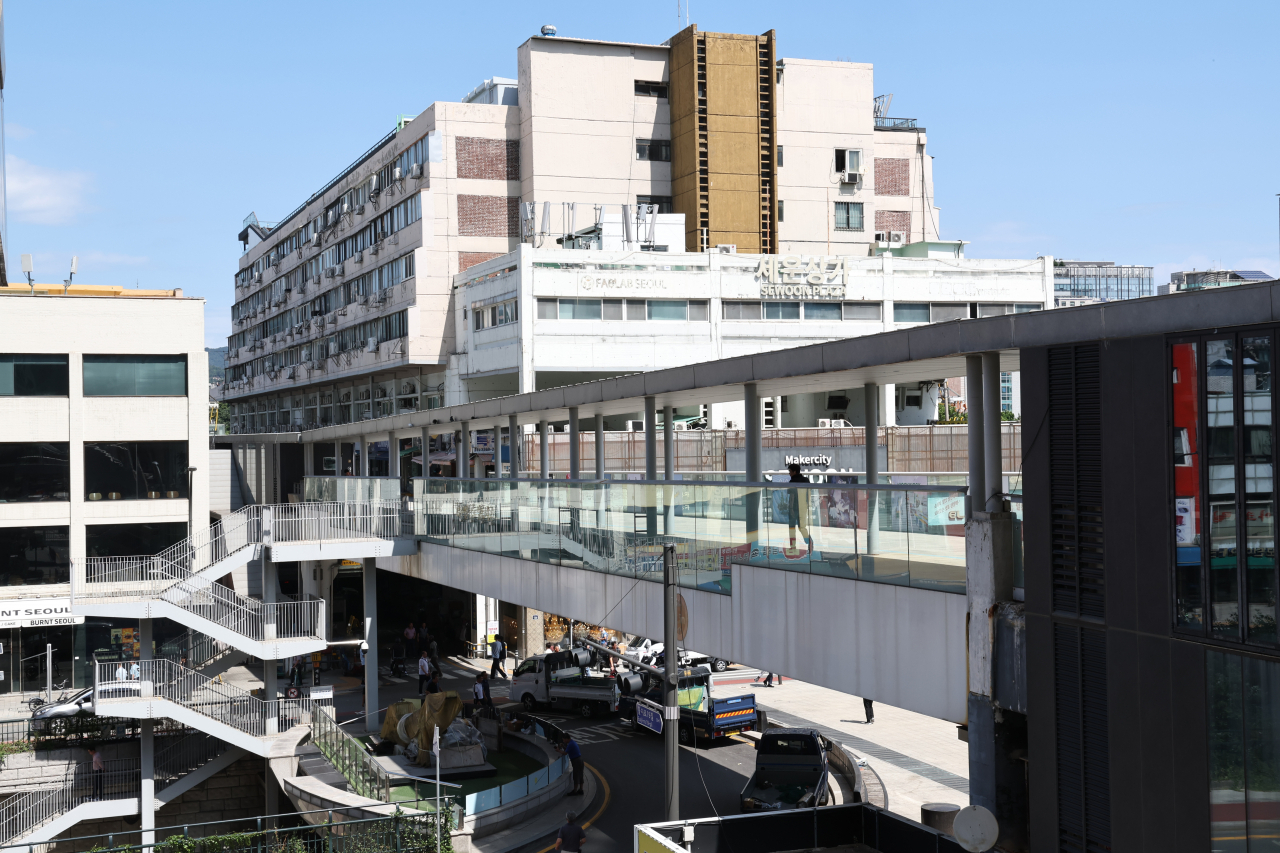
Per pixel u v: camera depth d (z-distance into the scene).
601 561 22.36
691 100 62.62
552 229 60.78
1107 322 11.40
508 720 32.50
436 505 32.53
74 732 33.81
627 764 29.19
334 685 40.66
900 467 47.16
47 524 39.81
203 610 31.50
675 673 15.02
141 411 41.06
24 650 39.56
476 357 57.19
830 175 67.25
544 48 61.44
